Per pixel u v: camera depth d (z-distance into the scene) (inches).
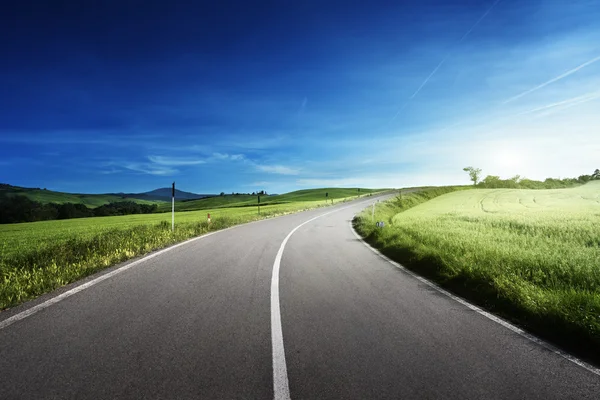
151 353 128.3
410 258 337.1
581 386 110.1
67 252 342.3
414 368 120.0
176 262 317.7
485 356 130.8
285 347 135.6
